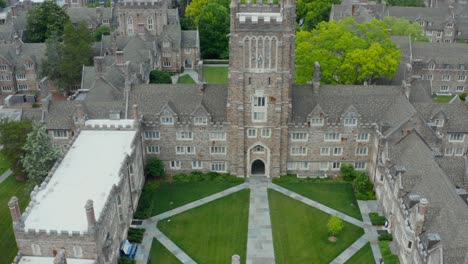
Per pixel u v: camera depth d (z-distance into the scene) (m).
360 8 173.75
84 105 102.88
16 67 151.88
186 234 85.94
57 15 179.12
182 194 97.50
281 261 79.25
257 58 91.44
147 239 84.62
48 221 69.44
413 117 90.50
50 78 146.25
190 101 101.88
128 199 86.19
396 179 81.31
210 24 181.25
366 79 123.25
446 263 61.22
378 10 192.25
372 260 78.94
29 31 180.38
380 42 125.25
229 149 101.19
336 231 83.06
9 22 193.88
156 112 101.31
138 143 95.00
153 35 171.62
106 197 74.62
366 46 122.06
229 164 103.06
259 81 93.44
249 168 102.56
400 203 77.31
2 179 104.00
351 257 79.75
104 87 114.75
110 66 129.88
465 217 65.25
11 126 99.38
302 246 82.69
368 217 89.75
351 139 100.19
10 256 80.88
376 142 96.06
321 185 100.31
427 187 75.69
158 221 89.31
